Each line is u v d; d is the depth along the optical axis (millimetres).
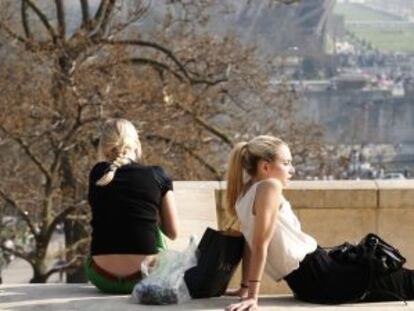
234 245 15984
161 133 57750
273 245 15734
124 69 57438
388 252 15844
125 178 16391
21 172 61719
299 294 15984
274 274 16078
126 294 16578
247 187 15938
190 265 16141
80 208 57281
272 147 15719
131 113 56250
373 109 151625
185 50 62312
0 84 56844
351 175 75750
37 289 17266
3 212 64312
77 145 56969
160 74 61219
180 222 22141
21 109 56312
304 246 15828
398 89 163750
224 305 15625
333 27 169750
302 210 23984
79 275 59594
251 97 64500
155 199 16469
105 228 16391
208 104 61469
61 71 56406
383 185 24016
